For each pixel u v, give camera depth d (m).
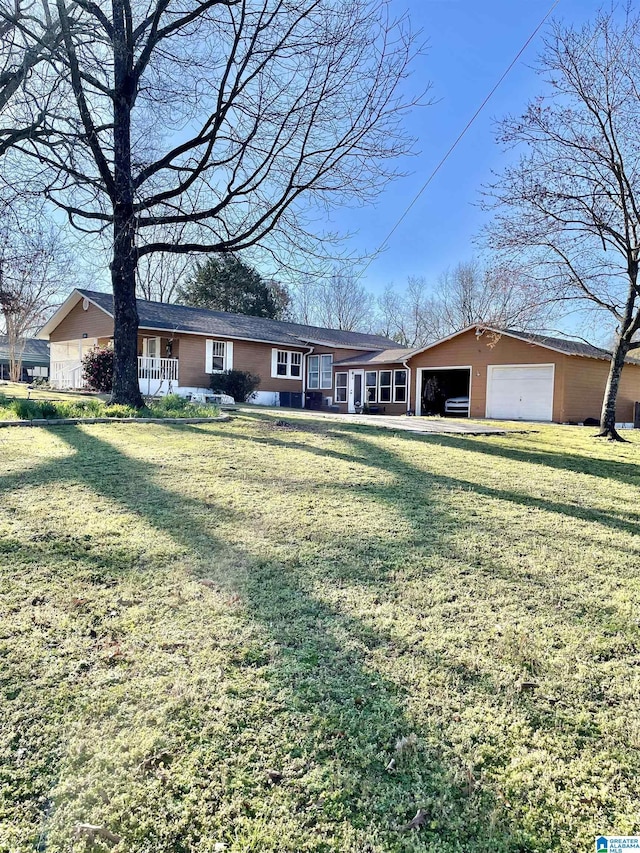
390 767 1.64
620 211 10.61
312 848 1.37
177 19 8.45
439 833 1.43
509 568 3.21
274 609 2.57
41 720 1.77
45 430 7.25
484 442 8.81
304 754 1.67
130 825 1.42
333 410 22.53
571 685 2.06
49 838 1.39
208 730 1.75
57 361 22.47
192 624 2.40
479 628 2.47
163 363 17.94
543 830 1.45
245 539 3.48
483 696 1.98
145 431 7.55
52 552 3.12
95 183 8.09
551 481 5.81
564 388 16.03
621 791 1.58
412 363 19.95
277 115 8.16
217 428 8.36
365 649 2.26
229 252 9.45
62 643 2.21
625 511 4.67
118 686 1.95
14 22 6.75
